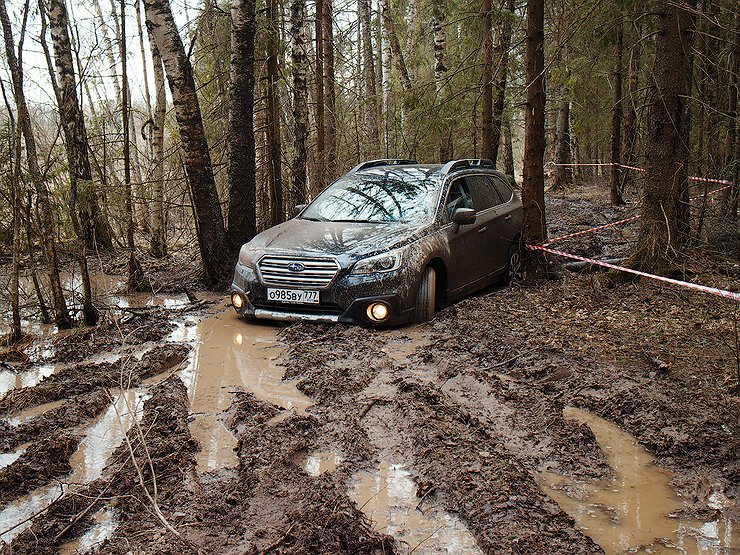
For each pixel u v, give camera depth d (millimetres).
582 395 5266
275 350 6711
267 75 12344
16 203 7145
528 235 9594
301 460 4285
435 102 14641
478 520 3469
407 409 4895
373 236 7527
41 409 5293
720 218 11453
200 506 3664
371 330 7176
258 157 14914
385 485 3947
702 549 3305
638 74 17312
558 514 3535
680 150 9164
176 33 9516
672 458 4277
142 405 5293
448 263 7961
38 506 3814
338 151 17828
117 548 3268
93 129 14359
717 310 7555
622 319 7371
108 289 10156
